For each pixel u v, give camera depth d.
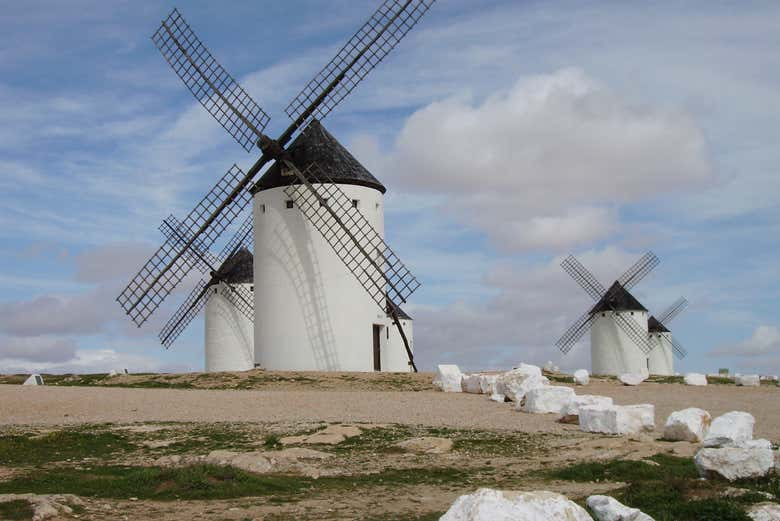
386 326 47.59
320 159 45.47
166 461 20.27
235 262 56.56
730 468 15.45
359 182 45.75
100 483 17.23
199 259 48.91
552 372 48.16
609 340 74.12
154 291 48.19
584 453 21.36
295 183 45.41
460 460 20.92
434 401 33.00
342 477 18.72
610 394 38.03
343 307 44.84
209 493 16.66
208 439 23.81
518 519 10.89
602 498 13.18
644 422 25.22
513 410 30.70
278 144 45.88
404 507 15.58
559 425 27.06
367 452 22.08
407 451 22.12
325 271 44.97
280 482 17.78
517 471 19.38
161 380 41.41
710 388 41.56
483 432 25.22
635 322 73.88
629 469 18.22
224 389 38.56
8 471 19.22
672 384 43.47
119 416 28.77
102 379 43.50
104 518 14.52
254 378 40.72
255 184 46.69
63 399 31.78
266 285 46.00
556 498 11.46
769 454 15.41
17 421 27.70
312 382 39.72
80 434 24.06
